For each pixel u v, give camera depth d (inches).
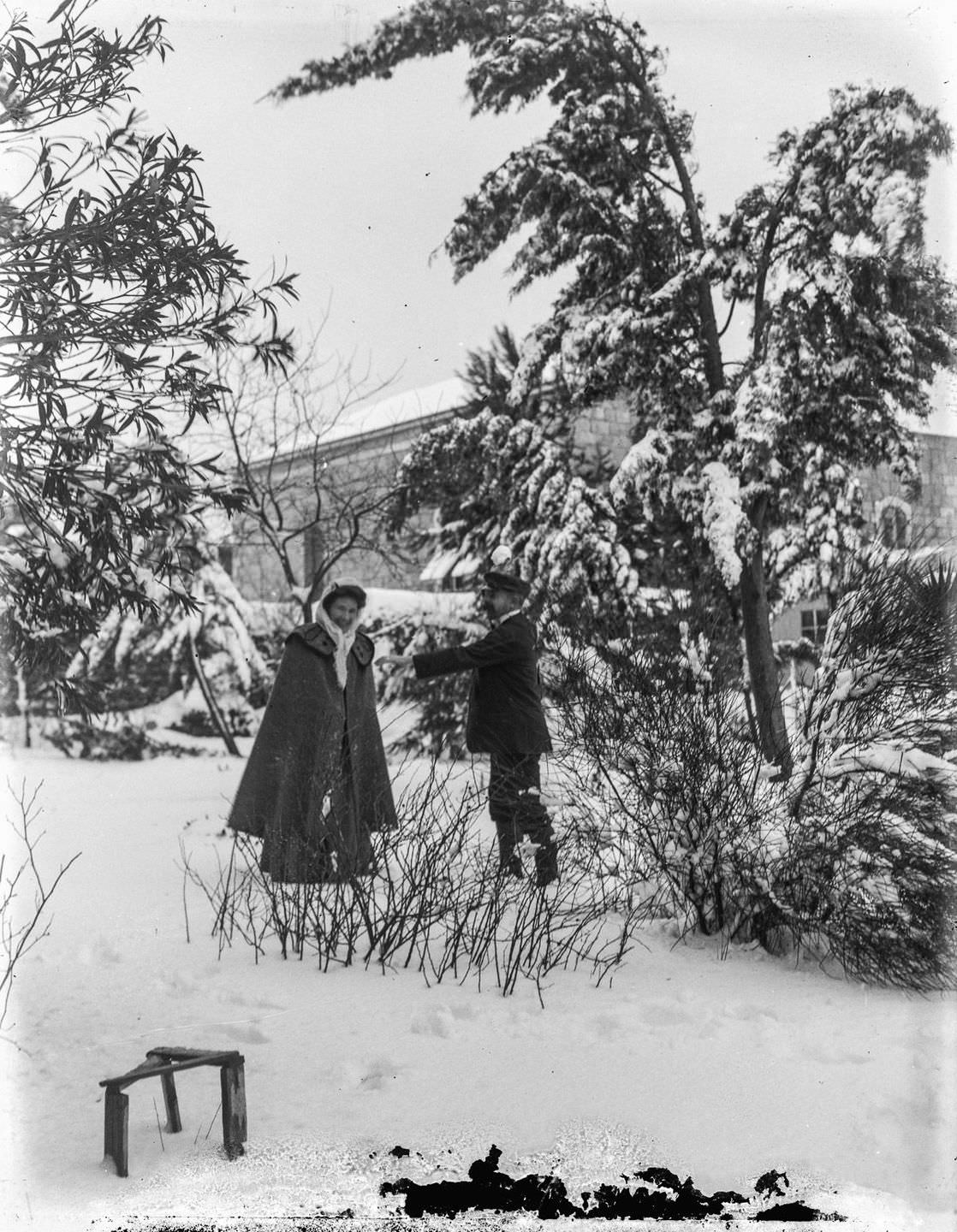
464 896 195.6
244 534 529.3
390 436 623.5
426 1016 148.9
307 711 223.6
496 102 369.1
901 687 194.5
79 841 283.9
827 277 346.0
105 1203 98.8
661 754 196.4
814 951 182.2
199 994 160.7
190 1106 121.5
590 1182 105.0
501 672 229.8
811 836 183.3
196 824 311.7
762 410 344.5
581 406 405.7
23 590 136.8
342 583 230.8
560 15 354.0
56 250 125.0
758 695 226.7
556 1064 133.7
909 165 341.7
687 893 193.9
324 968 173.2
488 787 215.5
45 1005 154.4
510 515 435.2
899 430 365.1
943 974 166.4
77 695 144.0
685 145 374.3
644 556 403.2
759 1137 114.3
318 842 197.3
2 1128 114.6
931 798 179.6
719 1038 144.3
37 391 127.2
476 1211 98.4
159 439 142.0
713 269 361.4
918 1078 129.2
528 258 390.6
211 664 535.5
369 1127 116.1
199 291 133.3
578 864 197.0
